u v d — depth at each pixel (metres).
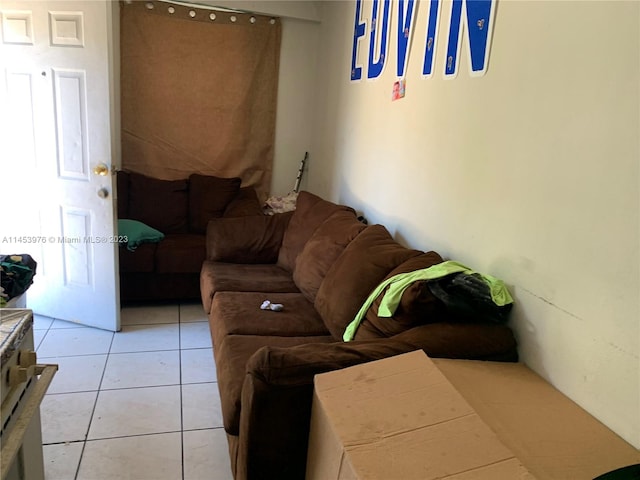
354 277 2.06
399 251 2.05
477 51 1.84
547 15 1.49
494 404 1.32
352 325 1.91
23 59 2.71
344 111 3.42
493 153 1.75
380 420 1.17
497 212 1.73
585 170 1.34
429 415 1.19
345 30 3.38
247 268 2.97
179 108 3.90
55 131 2.76
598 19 1.30
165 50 3.77
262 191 4.25
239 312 2.28
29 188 2.89
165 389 2.41
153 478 1.83
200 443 2.04
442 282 1.67
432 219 2.20
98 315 2.98
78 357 2.66
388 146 2.67
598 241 1.30
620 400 1.23
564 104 1.42
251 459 1.40
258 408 1.36
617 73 1.24
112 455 1.94
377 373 1.33
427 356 1.42
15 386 1.16
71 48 2.62
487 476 1.03
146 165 3.93
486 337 1.57
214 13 3.81
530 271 1.56
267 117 4.11
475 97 1.86
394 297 1.69
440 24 2.11
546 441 1.19
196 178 3.82
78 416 2.16
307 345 1.46
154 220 3.65
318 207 2.96
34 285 3.06
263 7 3.85
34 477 1.43
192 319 3.24
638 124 1.18
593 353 1.32
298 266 2.65
